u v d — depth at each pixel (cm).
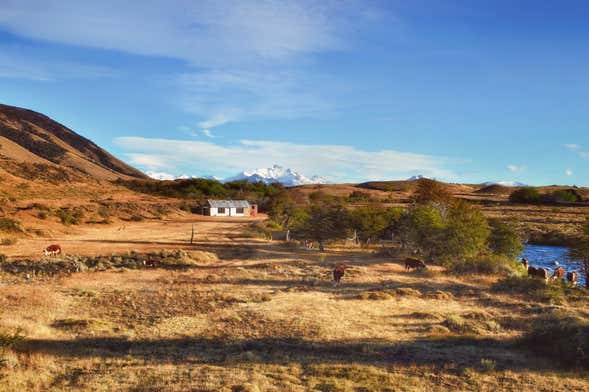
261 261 3994
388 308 2341
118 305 2342
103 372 1402
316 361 1521
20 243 4512
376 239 5856
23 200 7681
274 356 1572
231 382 1290
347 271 3462
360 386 1281
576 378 1371
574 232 7169
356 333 1866
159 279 3081
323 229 4925
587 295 2858
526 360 1541
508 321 2119
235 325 1978
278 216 8469
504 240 4366
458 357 1565
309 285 2975
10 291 2527
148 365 1465
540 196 14888
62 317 2075
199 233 6506
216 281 3048
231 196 14662
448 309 2356
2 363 1381
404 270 3669
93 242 4991
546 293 2745
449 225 3997
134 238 5594
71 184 11669
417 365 1482
